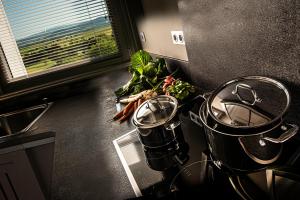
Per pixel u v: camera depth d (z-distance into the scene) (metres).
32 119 2.04
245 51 0.93
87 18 2.13
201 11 1.08
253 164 0.71
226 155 0.72
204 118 0.78
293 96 0.81
